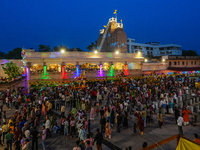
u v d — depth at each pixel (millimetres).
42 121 15117
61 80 31938
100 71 36438
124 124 13141
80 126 11188
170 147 9797
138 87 24844
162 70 47219
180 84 28578
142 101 19203
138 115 12164
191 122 14180
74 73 33875
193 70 50531
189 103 19375
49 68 35969
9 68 34500
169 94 20094
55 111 17953
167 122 14297
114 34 55875
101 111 13484
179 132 11547
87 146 8234
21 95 21000
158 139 11031
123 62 39250
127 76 37812
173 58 53188
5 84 27031
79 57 35031
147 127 13305
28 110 15969
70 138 11828
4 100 21953
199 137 9875
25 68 36156
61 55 33719
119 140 11039
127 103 15844
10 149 9891
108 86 27672
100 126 13570
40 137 12055
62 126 12461
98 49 65688
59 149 10258
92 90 22297
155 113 16719
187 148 5055
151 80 32406
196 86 28266
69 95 19344
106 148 10492
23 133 10852
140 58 41250
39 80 30469
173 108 17031
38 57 31969
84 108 16344
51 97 18547
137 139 11125
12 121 12117
